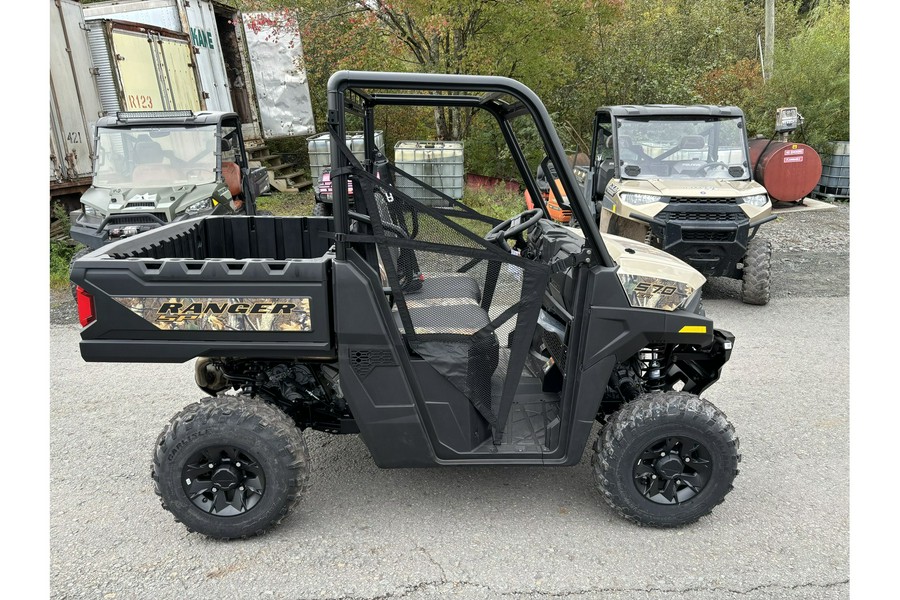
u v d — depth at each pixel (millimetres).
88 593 2600
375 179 2668
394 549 2875
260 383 3232
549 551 2854
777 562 2768
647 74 14742
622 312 2820
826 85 13484
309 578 2689
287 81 14422
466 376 2887
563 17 12336
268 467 2812
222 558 2822
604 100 15094
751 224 6285
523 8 11523
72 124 8828
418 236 2742
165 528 3053
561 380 3330
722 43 17703
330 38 13984
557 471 3576
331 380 3215
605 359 2861
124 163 7578
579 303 2855
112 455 3754
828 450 3750
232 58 14234
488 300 2857
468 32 12117
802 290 7113
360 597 2574
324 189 9102
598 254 2812
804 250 8914
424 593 2592
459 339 2854
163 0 11516
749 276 6438
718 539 2932
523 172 3703
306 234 3961
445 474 3539
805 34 15727
